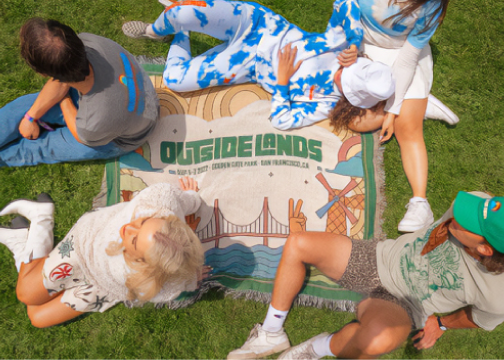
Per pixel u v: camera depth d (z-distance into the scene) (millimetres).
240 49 2848
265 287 2881
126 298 2516
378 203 2984
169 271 2018
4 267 2971
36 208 2895
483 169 3271
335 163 2998
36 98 2785
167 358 2963
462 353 3029
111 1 3336
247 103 3002
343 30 2762
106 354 2947
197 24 2793
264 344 2850
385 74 2643
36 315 2688
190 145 2957
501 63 3357
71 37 1938
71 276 2510
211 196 2840
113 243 2184
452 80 3357
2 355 2893
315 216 2889
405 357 2975
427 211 3010
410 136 3023
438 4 2463
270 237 2846
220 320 2996
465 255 2100
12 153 2881
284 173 2891
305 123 2965
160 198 2248
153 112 2678
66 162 3098
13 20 3232
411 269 2375
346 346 2506
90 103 2229
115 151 2846
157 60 3232
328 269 2670
